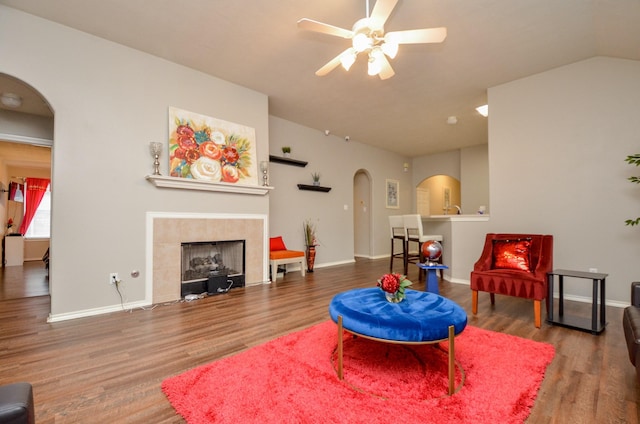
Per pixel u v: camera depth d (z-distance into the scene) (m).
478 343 2.29
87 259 3.01
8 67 2.67
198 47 3.31
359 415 1.43
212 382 1.72
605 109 3.42
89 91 3.06
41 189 8.05
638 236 3.24
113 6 2.65
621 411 1.48
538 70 3.76
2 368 1.93
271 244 5.05
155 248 3.43
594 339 2.40
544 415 1.45
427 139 6.95
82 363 2.00
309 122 5.80
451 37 3.05
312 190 6.18
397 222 5.44
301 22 2.00
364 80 4.06
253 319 2.88
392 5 1.88
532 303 3.44
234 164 4.09
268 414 1.44
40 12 2.74
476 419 1.40
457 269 4.58
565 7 2.59
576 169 3.59
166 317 2.94
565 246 3.66
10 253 6.85
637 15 2.53
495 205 4.19
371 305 1.99
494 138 4.20
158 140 3.49
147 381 1.78
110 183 3.16
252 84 4.19
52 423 1.40
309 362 1.98
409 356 2.09
